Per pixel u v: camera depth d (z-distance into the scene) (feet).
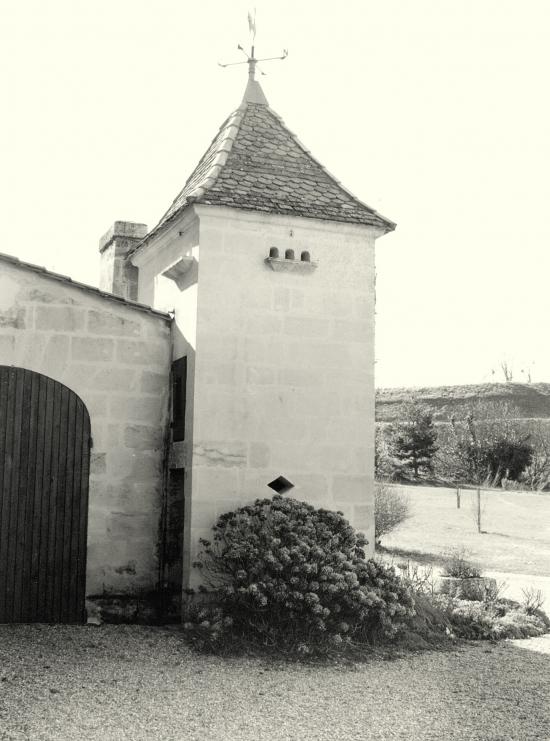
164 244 35.76
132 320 32.73
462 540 66.74
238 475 31.30
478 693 24.11
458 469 108.17
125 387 32.32
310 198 33.68
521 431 113.19
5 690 22.31
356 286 33.83
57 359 31.37
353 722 21.17
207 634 27.53
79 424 31.48
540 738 20.39
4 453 30.45
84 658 25.62
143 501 32.01
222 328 31.65
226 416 31.35
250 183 33.17
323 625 26.81
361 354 33.63
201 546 30.37
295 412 32.40
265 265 32.55
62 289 31.68
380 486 62.75
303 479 32.24
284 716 21.38
